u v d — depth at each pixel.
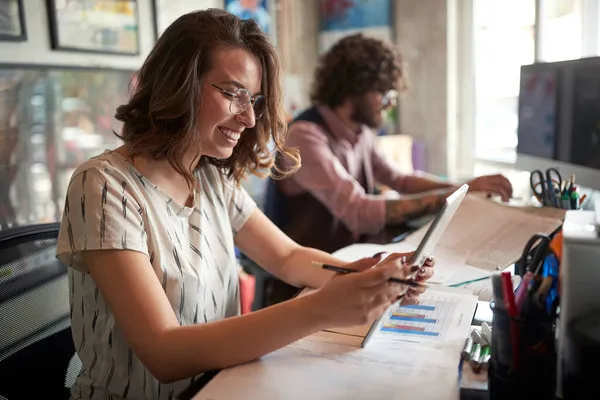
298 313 0.70
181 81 0.85
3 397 0.83
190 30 0.87
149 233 0.85
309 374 0.67
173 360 0.70
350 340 0.77
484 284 0.96
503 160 2.60
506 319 0.59
